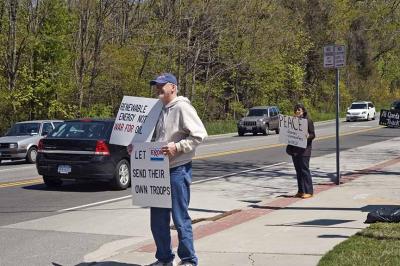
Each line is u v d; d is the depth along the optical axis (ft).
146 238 29.71
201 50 157.79
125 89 131.03
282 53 192.85
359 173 53.57
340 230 28.19
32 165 70.74
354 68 240.94
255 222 31.76
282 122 40.22
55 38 113.39
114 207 39.19
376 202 36.91
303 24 211.20
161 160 20.27
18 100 108.68
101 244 28.50
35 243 28.76
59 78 115.65
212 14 150.20
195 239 27.45
